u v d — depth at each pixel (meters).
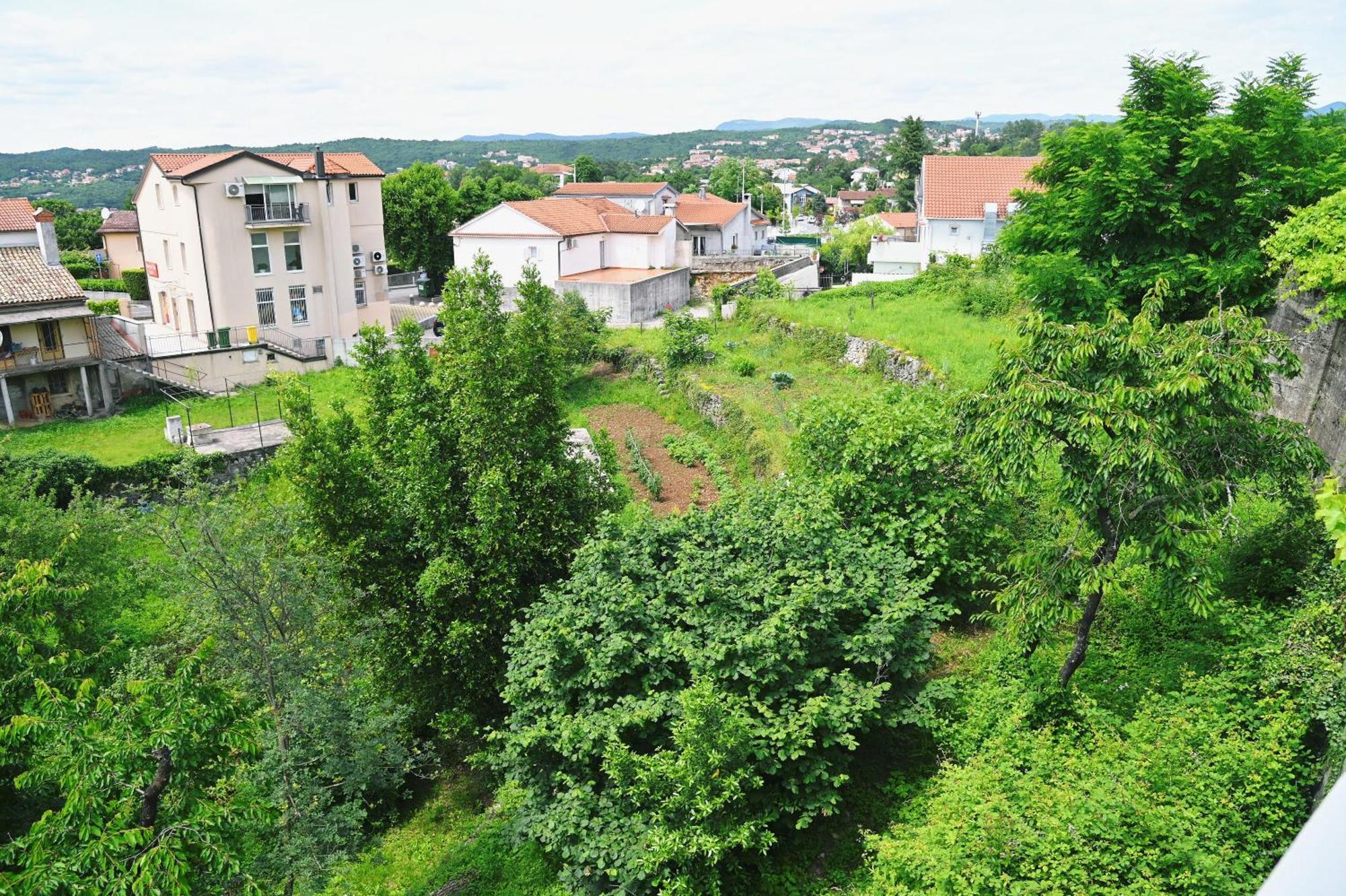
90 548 16.38
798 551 10.46
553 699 9.80
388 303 41.53
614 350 33.41
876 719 9.41
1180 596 8.42
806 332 28.80
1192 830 6.55
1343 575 8.73
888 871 7.73
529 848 11.02
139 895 6.08
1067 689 9.20
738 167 103.00
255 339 34.62
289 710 10.62
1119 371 8.45
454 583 12.78
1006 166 42.56
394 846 12.07
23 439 27.42
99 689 9.77
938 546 11.92
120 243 51.75
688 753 8.04
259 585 10.96
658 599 10.16
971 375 20.70
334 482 13.05
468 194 59.28
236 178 34.62
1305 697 7.64
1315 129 15.67
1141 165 16.25
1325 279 11.57
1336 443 11.40
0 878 6.18
